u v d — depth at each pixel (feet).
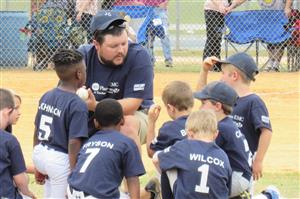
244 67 44.55
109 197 40.06
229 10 104.88
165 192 40.96
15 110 42.24
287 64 107.76
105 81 45.88
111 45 44.42
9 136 40.70
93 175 40.09
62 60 42.22
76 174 40.57
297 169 59.57
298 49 106.01
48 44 106.01
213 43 105.81
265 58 119.75
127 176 40.75
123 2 102.53
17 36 111.14
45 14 105.29
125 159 40.63
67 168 42.27
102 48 44.73
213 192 39.19
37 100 86.94
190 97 42.98
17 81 98.58
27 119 77.05
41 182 44.39
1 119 41.45
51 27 105.29
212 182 39.19
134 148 40.96
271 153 64.90
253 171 43.68
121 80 45.91
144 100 47.09
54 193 42.60
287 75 103.40
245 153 41.96
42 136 42.70
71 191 40.57
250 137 44.19
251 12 104.47
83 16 103.91
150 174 56.08
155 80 98.37
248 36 104.99
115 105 41.39
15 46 111.14
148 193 45.47
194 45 144.05
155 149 42.98
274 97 89.56
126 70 45.75
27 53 111.96
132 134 45.60
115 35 44.42
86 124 41.93
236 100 43.04
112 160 40.29
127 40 45.16
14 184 41.19
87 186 39.99
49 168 42.16
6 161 40.45
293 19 104.68
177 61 119.65
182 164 39.47
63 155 42.24
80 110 41.75
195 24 176.45
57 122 42.14
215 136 40.45
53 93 42.70
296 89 93.91
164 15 108.88
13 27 111.04
